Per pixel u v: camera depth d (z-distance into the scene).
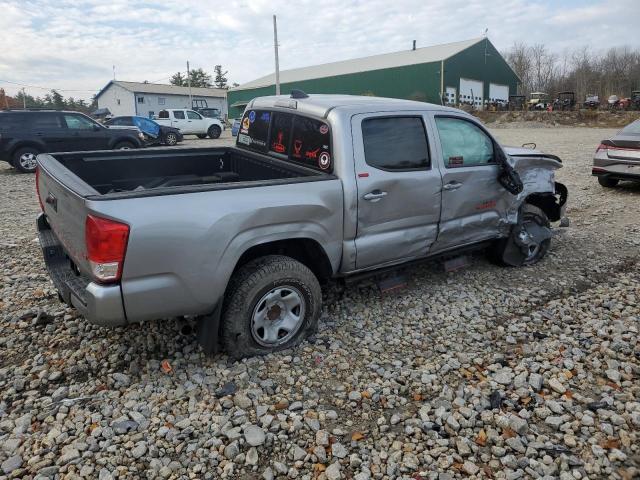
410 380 3.45
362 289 4.95
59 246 3.84
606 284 5.16
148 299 3.05
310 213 3.61
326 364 3.62
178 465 2.65
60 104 93.06
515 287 5.08
